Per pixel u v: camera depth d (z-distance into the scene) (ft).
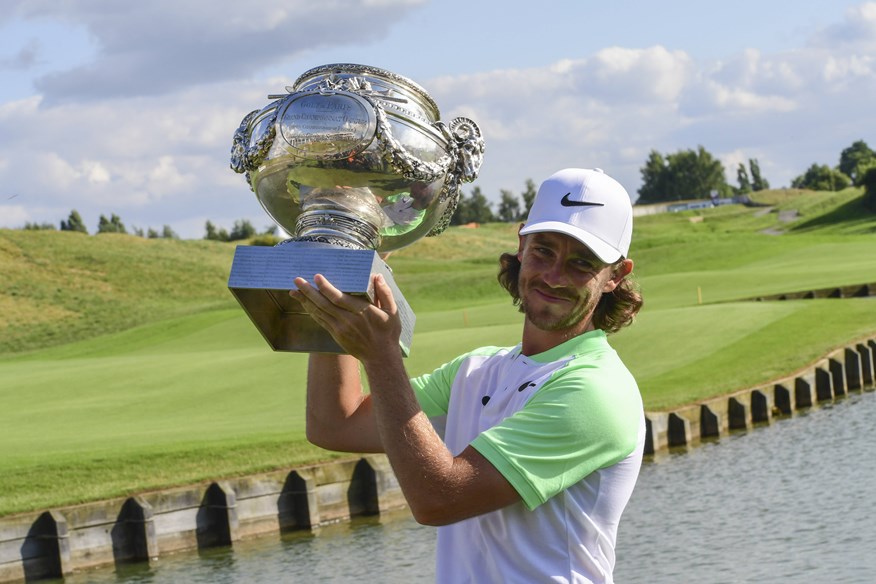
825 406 72.84
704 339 83.20
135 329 154.10
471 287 185.37
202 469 50.06
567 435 9.02
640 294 10.38
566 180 9.72
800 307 93.86
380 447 10.47
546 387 9.34
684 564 38.42
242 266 8.72
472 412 10.12
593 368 9.41
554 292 9.57
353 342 8.48
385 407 8.59
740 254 187.32
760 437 62.90
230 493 47.98
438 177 9.46
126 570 44.73
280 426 59.31
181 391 75.10
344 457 52.13
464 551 9.60
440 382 10.82
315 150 9.05
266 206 10.02
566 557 9.18
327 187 9.39
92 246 238.68
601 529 9.33
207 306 193.36
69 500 45.88
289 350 9.57
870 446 56.44
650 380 72.18
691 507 46.62
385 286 8.48
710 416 64.64
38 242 234.79
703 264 182.09
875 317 88.99
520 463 8.91
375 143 9.10
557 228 9.43
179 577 42.73
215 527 48.24
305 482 49.90
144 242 254.88
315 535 48.29
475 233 324.60
